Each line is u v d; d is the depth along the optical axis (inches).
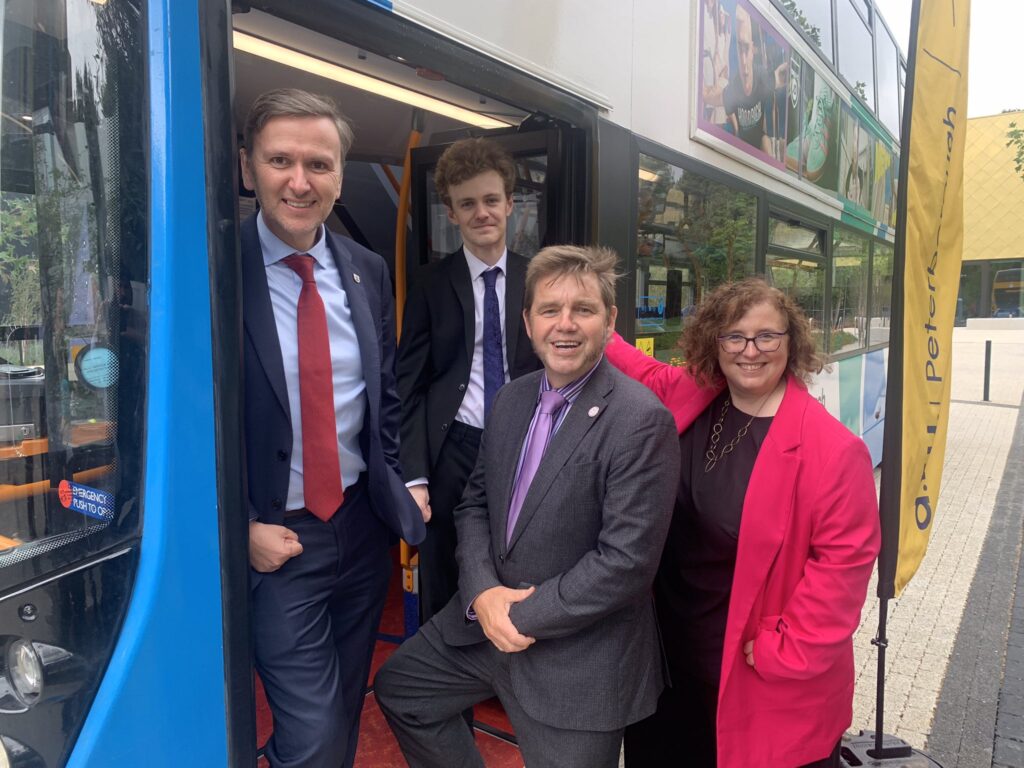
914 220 103.3
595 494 68.2
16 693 42.2
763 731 74.7
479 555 75.3
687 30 130.8
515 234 109.1
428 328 99.2
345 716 72.4
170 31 48.6
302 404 66.9
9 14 43.5
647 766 89.1
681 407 84.6
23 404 43.5
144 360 48.1
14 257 43.6
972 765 119.4
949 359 117.2
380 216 179.0
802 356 76.3
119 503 47.1
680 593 82.3
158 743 47.3
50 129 44.7
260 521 65.7
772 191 177.9
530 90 87.6
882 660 110.0
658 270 126.0
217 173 51.0
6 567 42.3
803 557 73.3
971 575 201.2
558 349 68.8
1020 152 609.0
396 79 90.0
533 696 69.4
